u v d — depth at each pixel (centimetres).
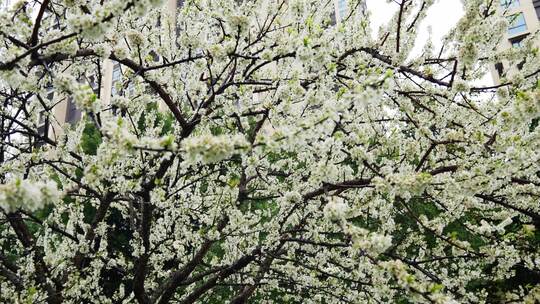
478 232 468
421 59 469
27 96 469
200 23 454
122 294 655
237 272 521
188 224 604
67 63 535
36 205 215
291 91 418
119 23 493
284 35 514
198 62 472
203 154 244
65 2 338
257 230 506
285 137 267
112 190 446
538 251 462
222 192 519
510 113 334
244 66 499
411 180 315
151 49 484
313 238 520
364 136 439
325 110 288
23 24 336
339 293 525
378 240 275
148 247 527
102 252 558
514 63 458
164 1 251
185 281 538
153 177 471
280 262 579
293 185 541
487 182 364
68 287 486
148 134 605
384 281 390
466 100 408
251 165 421
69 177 461
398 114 533
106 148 300
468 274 541
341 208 289
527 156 356
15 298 396
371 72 379
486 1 402
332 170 353
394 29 471
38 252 495
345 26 507
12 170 437
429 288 260
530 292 494
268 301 687
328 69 375
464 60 371
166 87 545
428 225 487
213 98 474
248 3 527
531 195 454
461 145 424
